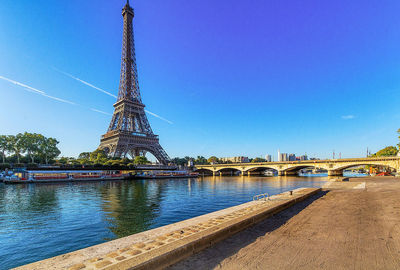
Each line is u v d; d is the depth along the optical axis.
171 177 134.12
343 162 118.50
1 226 24.52
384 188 33.41
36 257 16.45
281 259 8.06
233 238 10.55
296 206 19.47
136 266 6.60
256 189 63.91
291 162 145.62
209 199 43.72
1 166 124.44
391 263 7.55
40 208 35.09
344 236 10.59
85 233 21.77
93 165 115.88
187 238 9.06
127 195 51.12
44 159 153.75
